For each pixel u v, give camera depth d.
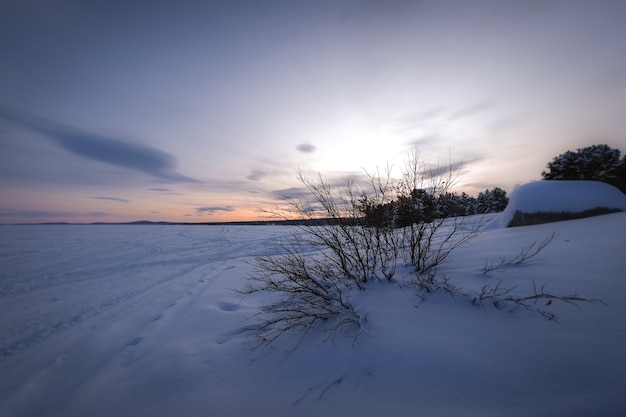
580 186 5.70
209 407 1.72
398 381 1.60
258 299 3.74
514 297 2.14
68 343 3.04
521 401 1.28
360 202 3.29
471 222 6.95
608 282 2.07
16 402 2.09
